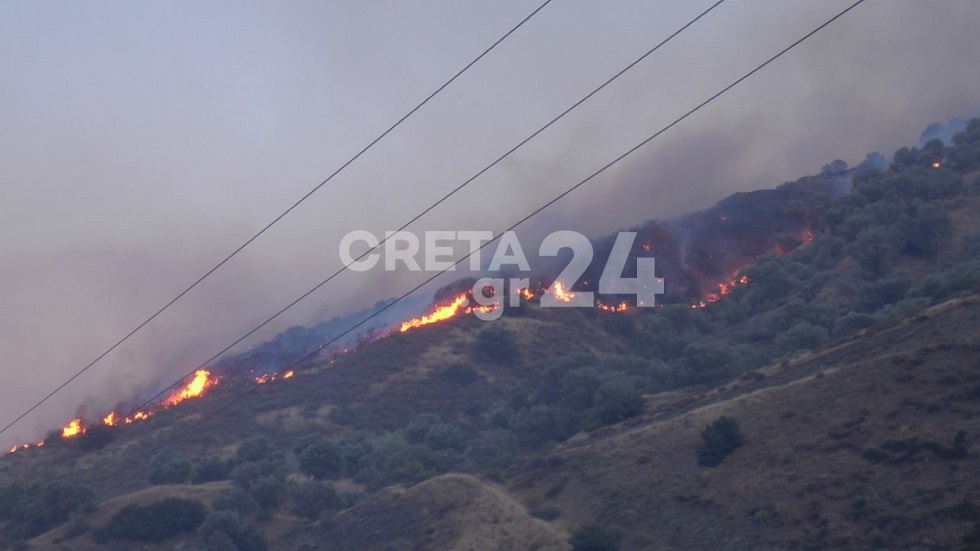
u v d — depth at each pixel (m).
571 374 150.38
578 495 89.31
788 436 80.12
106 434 170.25
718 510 74.25
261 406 184.12
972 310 89.62
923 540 57.62
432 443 147.12
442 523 90.56
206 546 97.12
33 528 111.00
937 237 176.25
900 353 86.75
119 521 106.50
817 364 99.50
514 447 134.88
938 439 68.19
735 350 142.75
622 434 103.12
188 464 138.50
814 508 67.81
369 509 101.25
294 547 100.12
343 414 175.12
